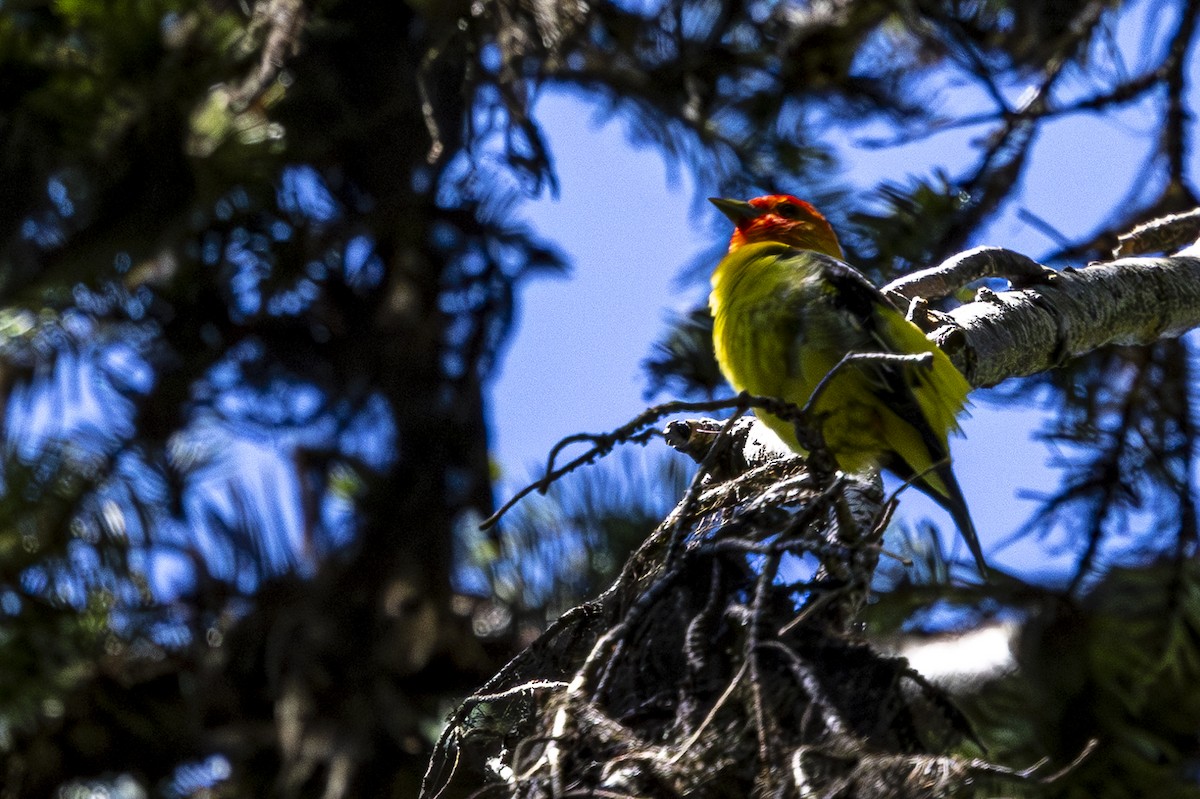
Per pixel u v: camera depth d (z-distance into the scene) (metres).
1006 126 11.19
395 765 10.88
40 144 10.55
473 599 11.81
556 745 5.04
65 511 11.52
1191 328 9.90
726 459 7.66
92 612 11.48
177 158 10.82
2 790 11.52
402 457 12.05
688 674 5.24
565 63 11.18
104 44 10.44
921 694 5.31
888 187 11.07
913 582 9.33
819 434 5.89
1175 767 8.70
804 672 5.01
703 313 10.86
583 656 6.11
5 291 11.05
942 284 9.23
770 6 12.23
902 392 8.34
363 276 12.56
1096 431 10.30
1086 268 9.62
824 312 8.57
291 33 9.99
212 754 11.73
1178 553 9.59
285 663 11.47
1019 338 8.96
